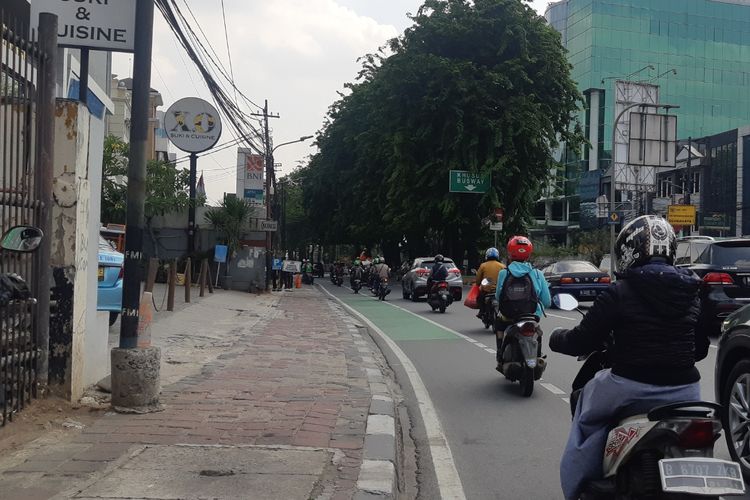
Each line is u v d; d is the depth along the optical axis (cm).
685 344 356
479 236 3822
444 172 3372
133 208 657
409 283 2628
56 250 651
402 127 3478
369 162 4047
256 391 770
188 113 2250
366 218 4391
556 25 7862
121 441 555
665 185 5862
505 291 850
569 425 706
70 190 649
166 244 2831
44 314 629
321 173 4819
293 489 453
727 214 5169
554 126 3600
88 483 457
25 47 586
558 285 2103
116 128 4284
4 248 445
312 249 7894
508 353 848
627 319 357
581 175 7062
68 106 646
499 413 759
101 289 1108
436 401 822
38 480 462
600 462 377
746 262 1236
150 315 672
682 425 329
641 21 7381
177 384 800
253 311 1948
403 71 3453
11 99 566
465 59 3481
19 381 591
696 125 7631
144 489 447
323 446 555
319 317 1834
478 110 3344
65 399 651
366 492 453
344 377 880
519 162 3422
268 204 3350
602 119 7112
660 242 360
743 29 7731
